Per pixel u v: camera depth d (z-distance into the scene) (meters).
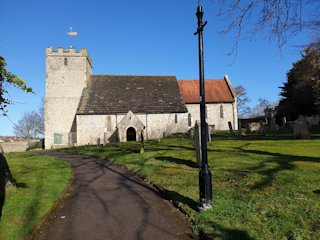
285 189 5.68
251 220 4.48
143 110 30.81
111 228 4.95
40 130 60.19
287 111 34.59
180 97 33.62
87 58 34.62
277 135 18.92
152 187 7.65
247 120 38.16
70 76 33.25
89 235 4.68
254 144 13.90
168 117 31.09
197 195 6.16
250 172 7.43
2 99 7.31
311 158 8.70
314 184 5.79
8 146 30.77
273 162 8.46
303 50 9.96
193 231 4.54
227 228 4.31
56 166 12.02
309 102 32.06
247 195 5.67
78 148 23.09
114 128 30.03
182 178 7.78
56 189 7.52
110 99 31.75
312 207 4.64
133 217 5.44
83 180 9.17
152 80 36.19
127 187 7.88
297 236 3.82
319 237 3.75
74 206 6.32
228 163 9.00
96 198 6.91
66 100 32.84
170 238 4.41
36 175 9.52
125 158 12.97
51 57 33.28
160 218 5.29
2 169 6.92
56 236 4.70
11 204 6.01
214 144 15.27
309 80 28.77
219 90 37.25
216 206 5.21
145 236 4.54
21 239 4.46
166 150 14.63
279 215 4.53
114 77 35.44
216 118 35.44
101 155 15.61
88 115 29.75
